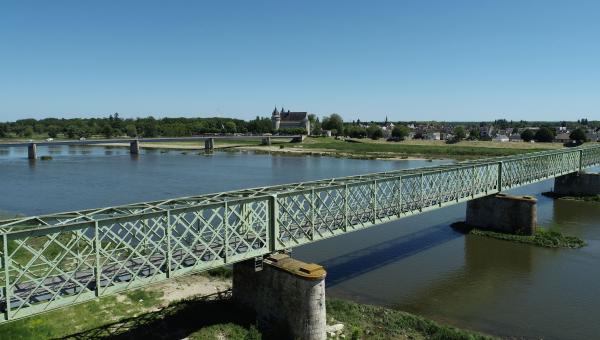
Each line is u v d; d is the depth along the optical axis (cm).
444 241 4888
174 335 2562
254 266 2764
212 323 2723
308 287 2538
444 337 2702
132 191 7956
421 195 4044
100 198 7275
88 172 10950
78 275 2366
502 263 4153
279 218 2888
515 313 3119
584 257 4338
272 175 10462
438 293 3447
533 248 4631
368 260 4206
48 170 11381
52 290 2059
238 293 2964
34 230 1930
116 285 2195
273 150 18812
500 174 5259
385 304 3244
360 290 3484
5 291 1941
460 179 4659
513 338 2772
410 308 3194
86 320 2717
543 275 3850
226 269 3706
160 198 7219
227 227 2597
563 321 3000
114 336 2523
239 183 9000
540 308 3198
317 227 3228
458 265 4094
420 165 12950
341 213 3425
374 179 3644
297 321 2592
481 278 3775
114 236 2214
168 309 2892
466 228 5388
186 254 2441
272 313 2738
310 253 4406
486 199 5325
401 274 3844
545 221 5803
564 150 7188
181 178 9831
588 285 3631
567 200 7300
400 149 17700
